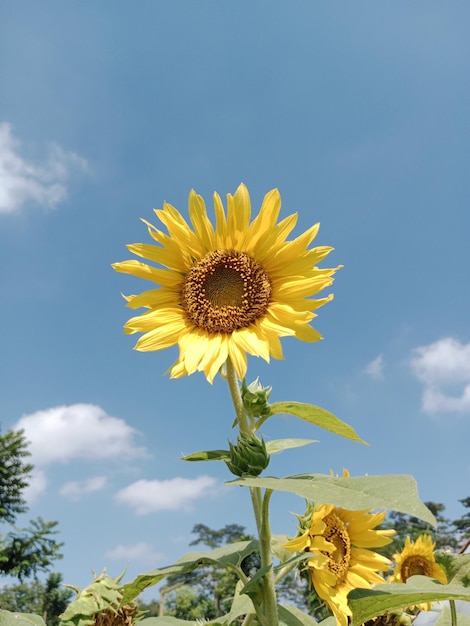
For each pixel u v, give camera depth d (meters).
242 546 0.43
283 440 0.40
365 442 0.38
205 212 0.47
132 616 0.43
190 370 0.41
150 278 0.46
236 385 0.41
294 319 0.43
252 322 0.44
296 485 0.32
